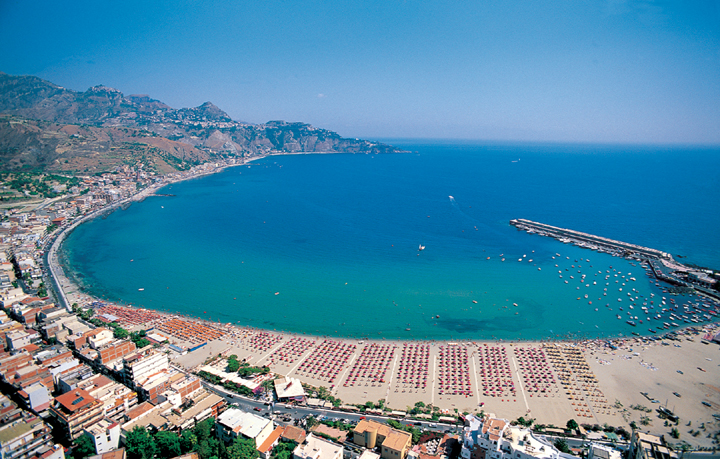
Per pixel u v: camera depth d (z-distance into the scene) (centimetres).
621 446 14888
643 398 18100
